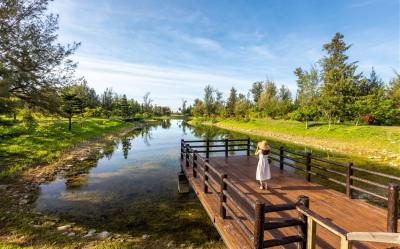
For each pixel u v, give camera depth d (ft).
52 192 31.91
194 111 287.28
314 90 101.45
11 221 22.52
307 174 26.53
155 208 27.20
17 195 29.71
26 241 19.02
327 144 75.61
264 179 23.63
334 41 100.22
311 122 118.11
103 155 60.85
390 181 37.63
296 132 102.01
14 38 39.68
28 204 27.30
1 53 38.68
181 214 25.59
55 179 38.14
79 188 33.94
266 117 163.94
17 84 40.06
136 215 25.22
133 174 42.09
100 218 24.35
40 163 45.93
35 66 41.78
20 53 39.91
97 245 19.02
